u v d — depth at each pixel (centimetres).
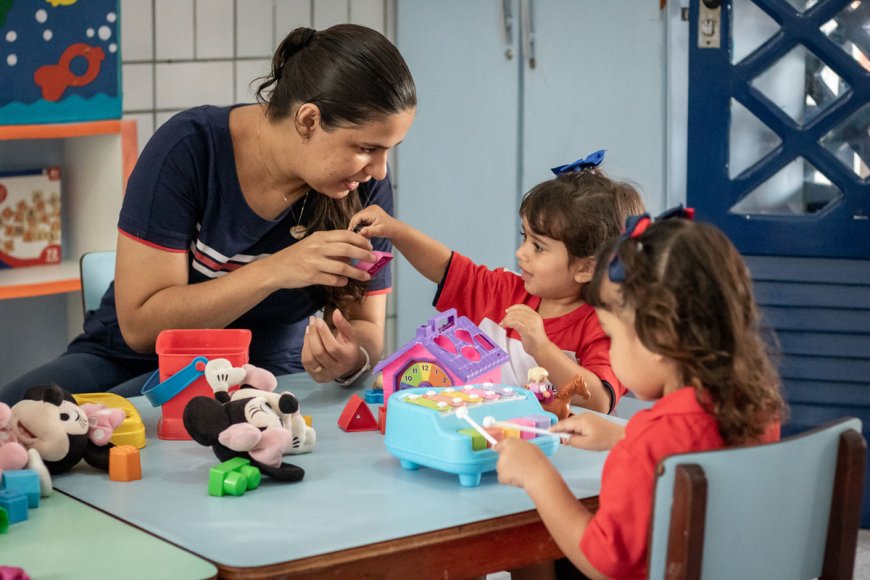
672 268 102
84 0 235
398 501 116
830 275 254
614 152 283
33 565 98
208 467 127
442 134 303
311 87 153
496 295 175
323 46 154
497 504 115
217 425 123
